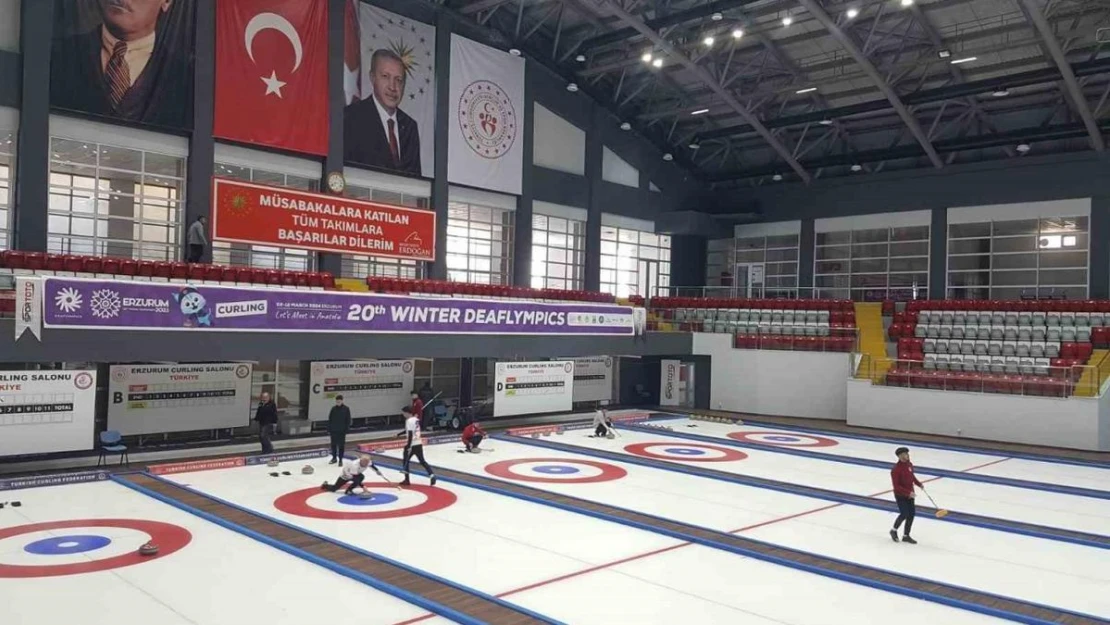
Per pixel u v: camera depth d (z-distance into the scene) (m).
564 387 30.33
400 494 16.39
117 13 23.86
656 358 38.91
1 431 17.42
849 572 11.60
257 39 26.80
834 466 21.69
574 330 30.56
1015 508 16.80
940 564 12.25
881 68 31.36
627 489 17.50
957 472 21.27
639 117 40.25
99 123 23.89
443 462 20.69
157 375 22.03
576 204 38.16
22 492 15.96
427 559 11.70
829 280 41.47
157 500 15.45
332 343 22.94
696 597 10.27
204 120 25.61
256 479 17.72
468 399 31.19
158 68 24.69
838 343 33.91
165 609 9.30
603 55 36.97
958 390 29.36
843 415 33.50
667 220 42.00
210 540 12.47
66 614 9.08
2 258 20.03
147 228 25.34
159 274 22.72
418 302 25.05
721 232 43.66
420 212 30.09
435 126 32.06
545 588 10.49
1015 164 35.62
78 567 10.91
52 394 18.11
